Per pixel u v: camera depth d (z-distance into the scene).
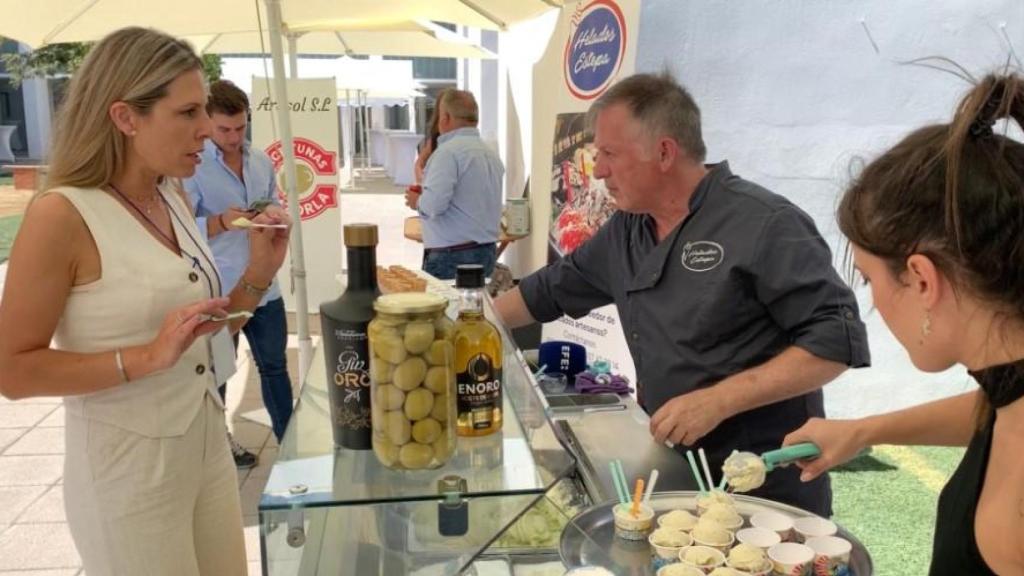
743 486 1.27
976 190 0.76
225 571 1.85
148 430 1.61
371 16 3.92
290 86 6.30
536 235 5.50
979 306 0.79
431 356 1.09
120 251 1.57
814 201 3.71
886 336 4.00
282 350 3.76
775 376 1.63
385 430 1.10
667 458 1.60
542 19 5.22
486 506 1.07
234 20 3.50
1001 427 0.85
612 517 1.28
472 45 7.05
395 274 2.29
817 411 1.82
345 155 22.44
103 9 2.99
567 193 4.02
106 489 1.60
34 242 1.50
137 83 1.54
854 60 3.64
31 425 4.39
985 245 0.76
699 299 1.77
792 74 3.66
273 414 3.78
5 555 3.07
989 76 0.80
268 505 1.04
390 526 1.08
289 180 3.18
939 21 3.60
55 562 3.02
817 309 1.65
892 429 1.28
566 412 1.89
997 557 0.84
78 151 1.57
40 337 1.52
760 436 1.73
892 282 0.85
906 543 3.19
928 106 3.62
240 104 3.56
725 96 3.70
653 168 1.78
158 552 1.64
